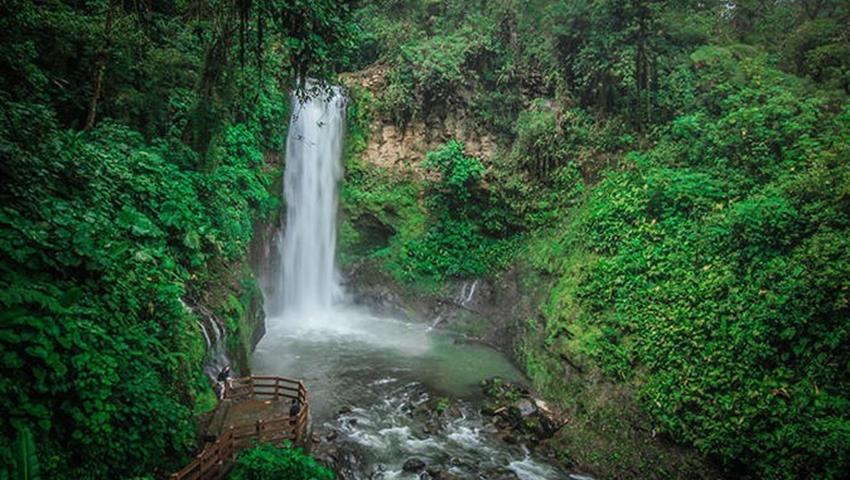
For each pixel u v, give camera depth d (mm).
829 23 16547
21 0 9836
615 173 15469
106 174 9156
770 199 11289
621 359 11297
